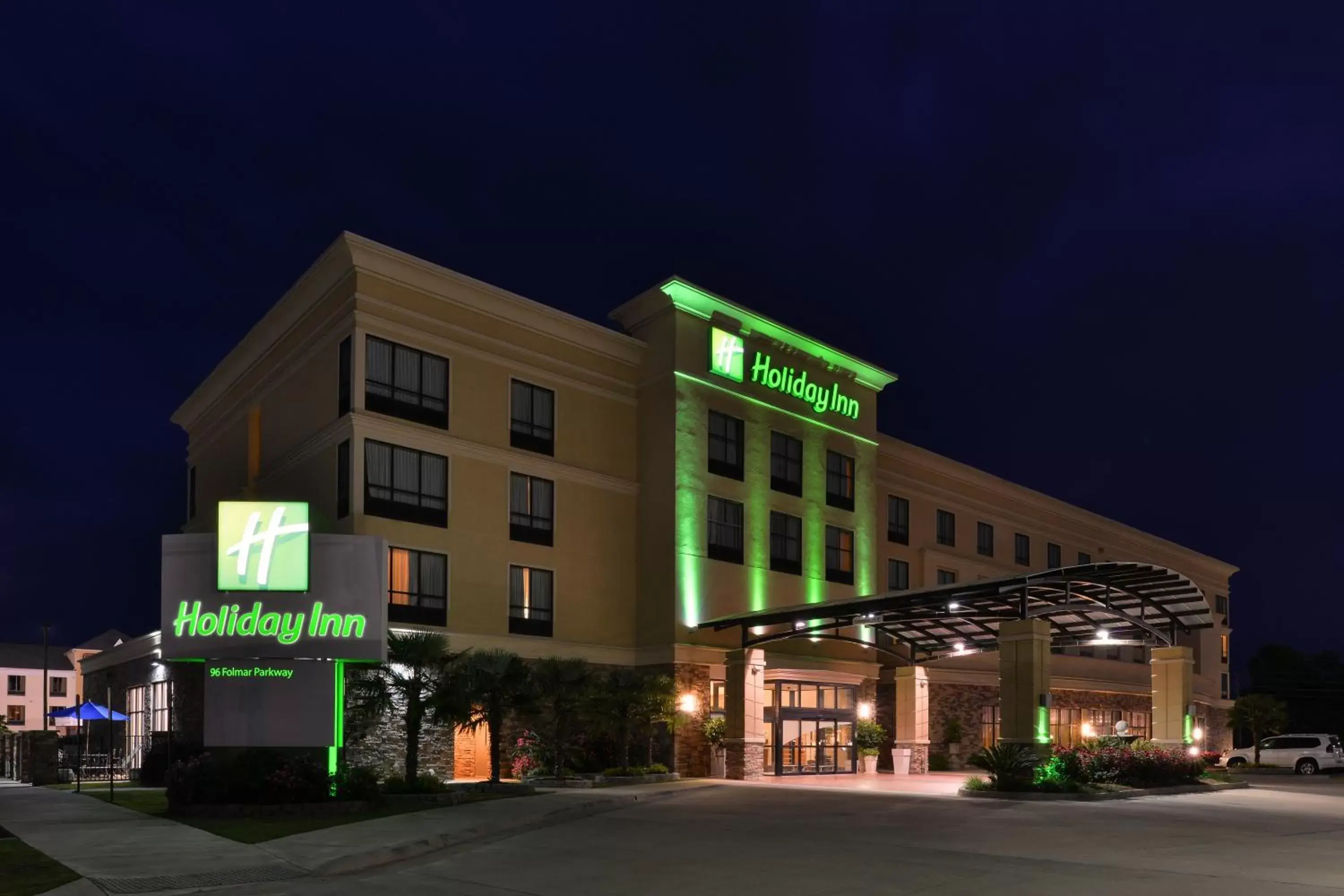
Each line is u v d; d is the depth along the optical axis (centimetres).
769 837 1662
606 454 3428
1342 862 1368
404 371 2936
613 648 3322
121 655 3988
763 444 3703
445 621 2916
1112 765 2628
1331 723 7306
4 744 4344
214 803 1975
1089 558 5691
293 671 2141
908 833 1700
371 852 1450
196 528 3938
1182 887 1172
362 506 2770
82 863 1368
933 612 3209
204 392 3888
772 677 3388
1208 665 6425
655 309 3522
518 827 1847
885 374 4225
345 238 2823
